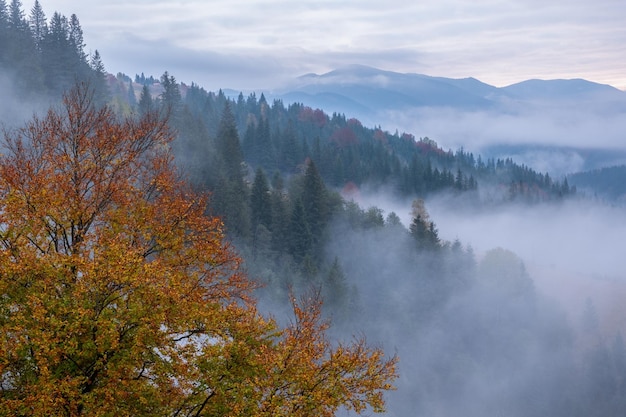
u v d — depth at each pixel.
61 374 10.42
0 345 9.73
